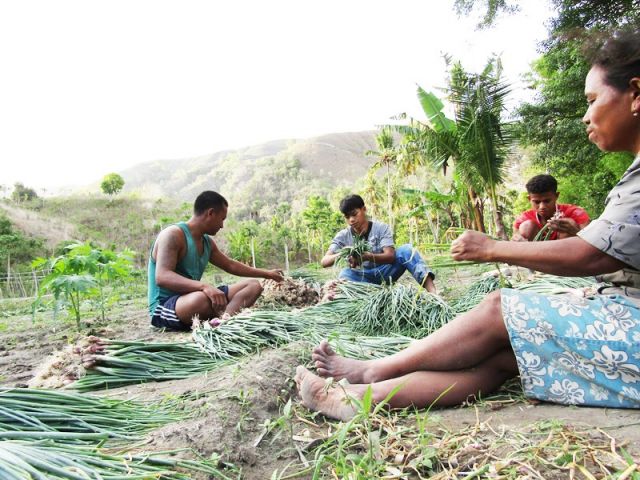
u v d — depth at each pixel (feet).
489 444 4.91
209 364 9.10
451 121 41.22
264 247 140.46
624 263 5.05
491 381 6.15
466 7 43.19
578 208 14.46
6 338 17.19
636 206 4.90
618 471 4.15
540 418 5.37
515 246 5.37
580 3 37.65
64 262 15.72
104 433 5.50
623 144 5.23
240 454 5.17
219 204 14.26
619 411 5.26
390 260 15.53
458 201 42.78
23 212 169.78
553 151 47.55
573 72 41.47
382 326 11.32
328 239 131.64
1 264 105.50
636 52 4.80
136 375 8.60
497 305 5.77
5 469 3.35
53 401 5.97
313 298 16.10
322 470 4.86
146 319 19.04
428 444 5.04
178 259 13.93
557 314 5.47
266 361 7.96
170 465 4.73
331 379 5.79
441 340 5.98
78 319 16.80
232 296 13.51
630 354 5.08
